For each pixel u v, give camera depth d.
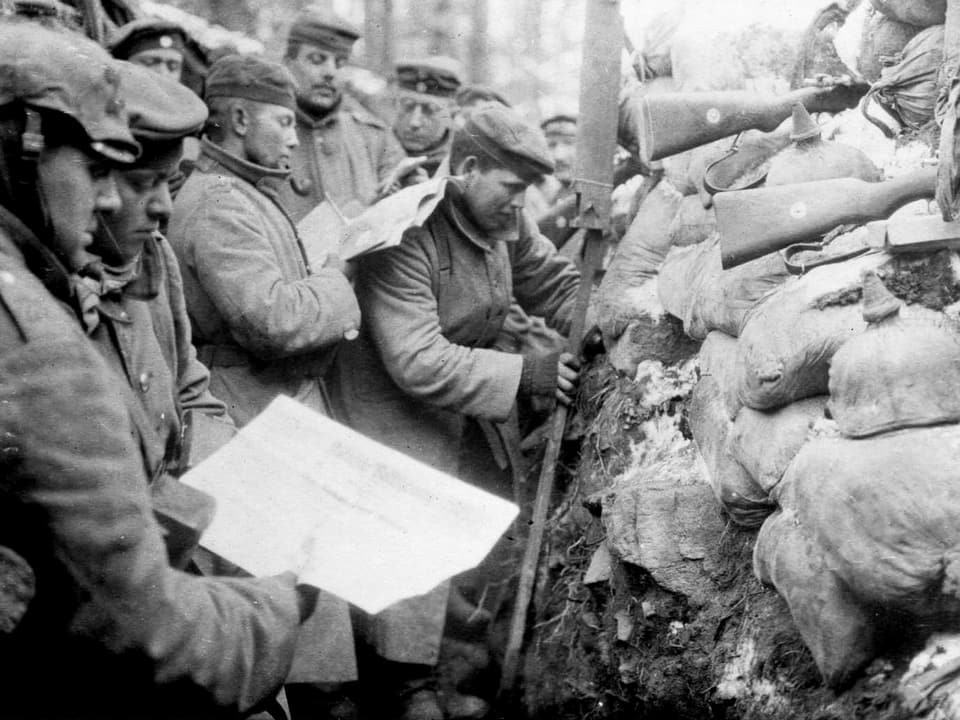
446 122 4.75
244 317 3.69
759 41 3.96
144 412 2.59
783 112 3.58
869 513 2.76
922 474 2.73
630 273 4.18
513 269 4.42
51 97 2.27
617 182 4.51
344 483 2.57
